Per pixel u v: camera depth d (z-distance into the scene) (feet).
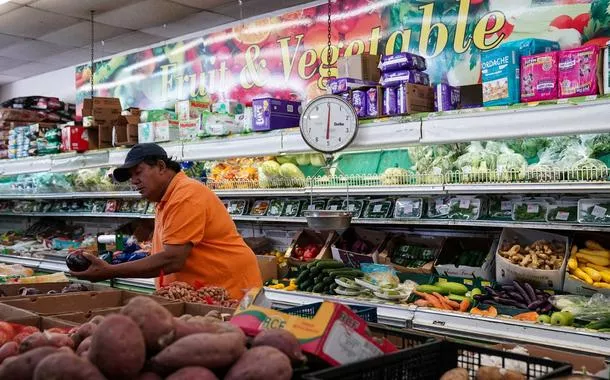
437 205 14.05
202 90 21.80
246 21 22.13
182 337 4.83
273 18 19.36
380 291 13.52
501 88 11.61
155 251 11.86
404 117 12.69
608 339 9.98
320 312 5.32
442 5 15.52
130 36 24.58
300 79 18.71
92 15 21.59
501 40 14.49
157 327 4.76
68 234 26.50
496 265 13.32
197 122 17.24
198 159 16.67
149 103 23.85
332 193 15.29
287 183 16.81
